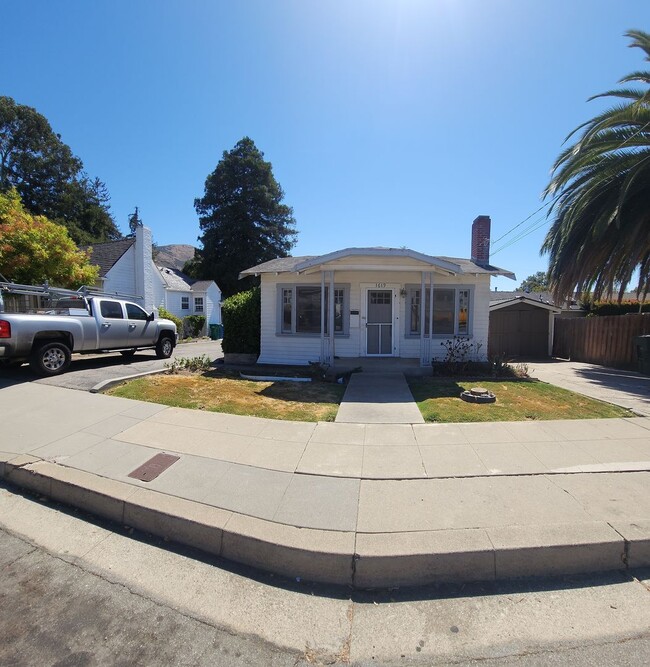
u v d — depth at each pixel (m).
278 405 6.78
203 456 4.50
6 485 4.14
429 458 4.52
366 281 11.56
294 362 11.77
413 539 2.98
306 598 2.68
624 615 2.50
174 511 3.34
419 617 2.51
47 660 2.14
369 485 3.86
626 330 13.13
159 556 3.09
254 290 12.78
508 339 18.03
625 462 4.41
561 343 17.23
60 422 5.52
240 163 33.62
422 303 10.24
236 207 33.25
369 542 2.94
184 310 28.30
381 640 2.32
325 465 4.31
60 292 8.97
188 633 2.35
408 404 6.91
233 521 3.21
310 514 3.33
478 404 6.96
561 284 13.80
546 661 2.16
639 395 8.10
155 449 4.67
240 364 11.95
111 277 20.80
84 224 37.41
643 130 10.92
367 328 11.65
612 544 2.94
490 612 2.54
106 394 6.94
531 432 5.42
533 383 9.07
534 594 2.71
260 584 2.81
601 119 11.36
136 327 10.59
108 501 3.58
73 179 36.72
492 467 4.28
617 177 11.53
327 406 6.80
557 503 3.52
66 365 8.51
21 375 8.26
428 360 10.39
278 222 35.47
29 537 3.30
